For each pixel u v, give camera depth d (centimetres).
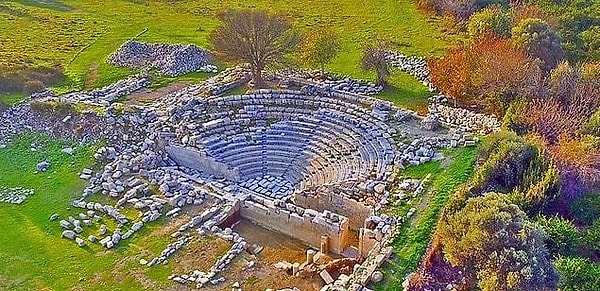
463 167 4800
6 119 5819
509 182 4519
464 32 8456
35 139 5600
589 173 4722
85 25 8538
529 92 5706
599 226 4197
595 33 7431
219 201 4778
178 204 4722
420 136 5316
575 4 8375
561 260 3847
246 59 6194
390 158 5009
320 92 6091
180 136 5450
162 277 4012
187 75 6875
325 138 5484
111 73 6912
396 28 8719
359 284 3681
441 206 4356
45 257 4197
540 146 4747
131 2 9744
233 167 5231
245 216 4803
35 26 8381
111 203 4762
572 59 6962
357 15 9300
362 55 6950
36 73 6600
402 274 3766
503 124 5328
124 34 8206
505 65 5878
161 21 8875
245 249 4334
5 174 5144
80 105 5841
